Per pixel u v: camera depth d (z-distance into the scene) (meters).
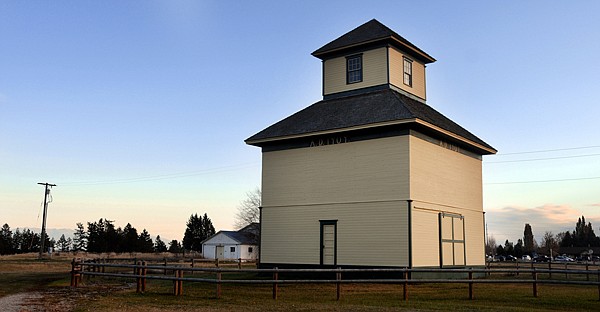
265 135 31.62
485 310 16.25
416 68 34.62
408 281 19.22
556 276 35.22
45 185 77.75
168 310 16.67
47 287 25.41
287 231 30.70
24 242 115.25
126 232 111.12
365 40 31.98
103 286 26.11
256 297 20.06
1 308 17.45
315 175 30.11
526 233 161.75
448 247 29.64
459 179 31.94
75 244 129.75
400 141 27.36
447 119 33.84
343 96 33.03
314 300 19.09
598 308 17.06
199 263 56.97
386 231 27.16
